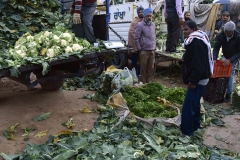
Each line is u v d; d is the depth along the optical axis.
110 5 9.84
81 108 5.18
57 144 3.60
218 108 5.93
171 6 7.59
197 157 3.35
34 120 4.59
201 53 3.76
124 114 4.50
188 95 4.07
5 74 4.14
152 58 6.86
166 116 4.60
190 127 4.20
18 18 5.84
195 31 3.94
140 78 7.08
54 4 6.59
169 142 3.93
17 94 5.82
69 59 4.55
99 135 3.92
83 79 6.64
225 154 3.89
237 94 5.84
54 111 4.95
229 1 11.28
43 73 4.19
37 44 4.72
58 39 4.82
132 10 8.95
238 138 4.54
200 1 11.93
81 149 3.44
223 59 6.26
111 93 5.57
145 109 4.72
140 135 3.92
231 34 5.85
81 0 5.79
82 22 6.29
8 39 5.65
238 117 5.44
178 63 9.30
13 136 4.12
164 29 9.73
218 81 6.09
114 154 3.34
